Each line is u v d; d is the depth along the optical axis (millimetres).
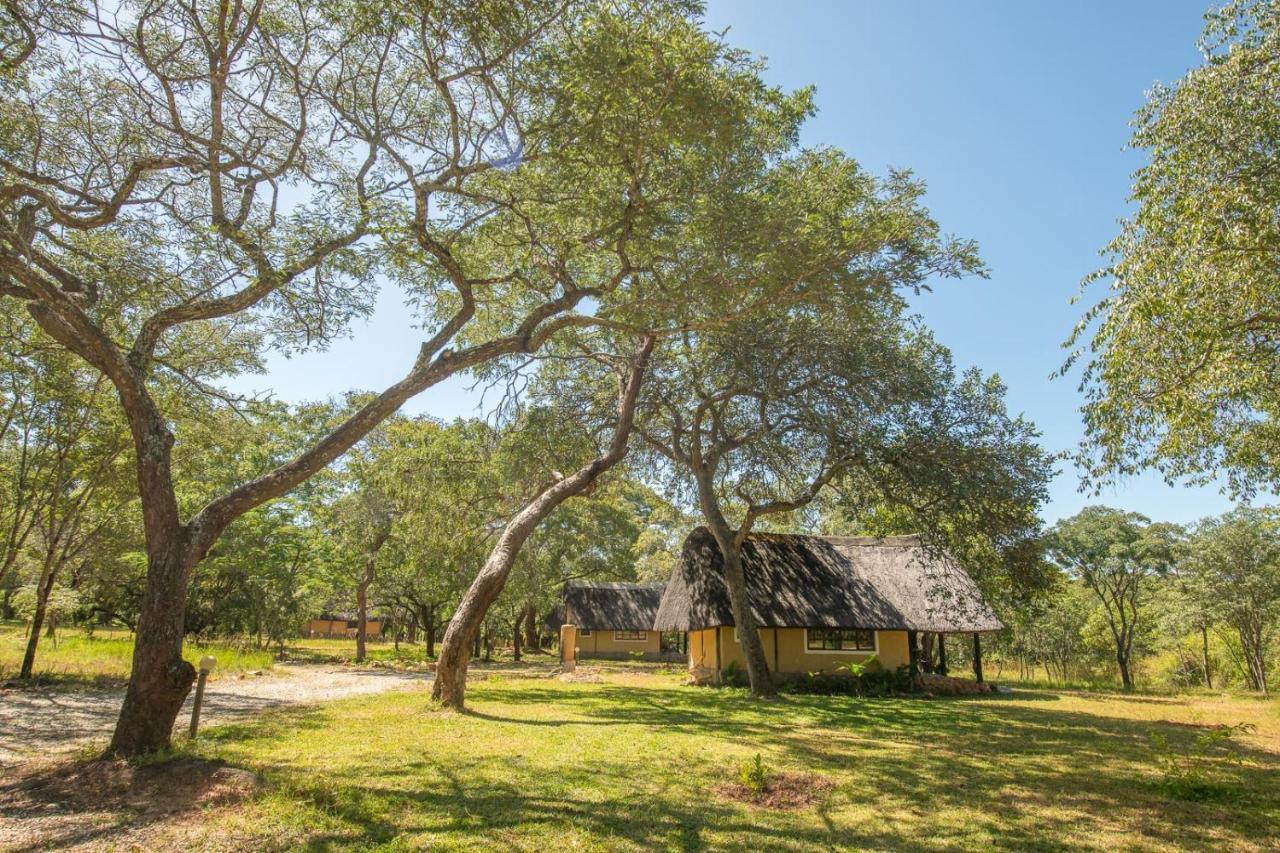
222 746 8906
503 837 5746
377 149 10523
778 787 7840
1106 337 10336
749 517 20406
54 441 16938
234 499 8375
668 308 10781
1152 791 8039
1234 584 33094
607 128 9141
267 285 9273
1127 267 9828
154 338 8703
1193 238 9070
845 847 5840
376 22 8766
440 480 20375
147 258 10086
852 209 11242
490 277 13156
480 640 43250
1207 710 18219
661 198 10336
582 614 44281
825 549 25109
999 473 16812
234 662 21406
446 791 7137
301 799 6504
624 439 16750
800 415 17312
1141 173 9875
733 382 17688
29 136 9164
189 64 9734
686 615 23156
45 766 7484
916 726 13734
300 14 9734
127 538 23641
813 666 22797
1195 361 10148
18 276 7629
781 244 9875
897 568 24406
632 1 8492
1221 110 9086
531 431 17906
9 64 8023
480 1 8367
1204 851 5910
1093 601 45938
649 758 9195
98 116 9578
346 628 70938
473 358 10461
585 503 34219
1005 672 47688
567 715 13570
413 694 15445
